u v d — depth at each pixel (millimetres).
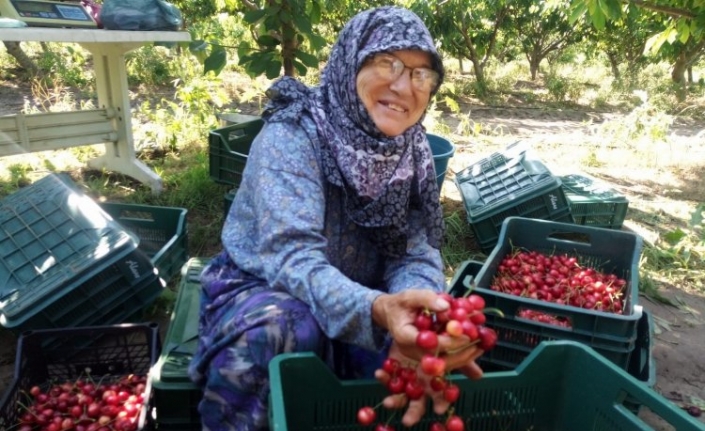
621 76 14141
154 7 3920
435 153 4297
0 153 4074
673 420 1465
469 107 10539
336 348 1896
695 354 2891
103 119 4504
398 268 1999
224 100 6766
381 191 1872
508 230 3219
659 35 6359
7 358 2566
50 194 2752
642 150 6695
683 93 12281
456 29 12234
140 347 2457
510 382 1705
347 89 1803
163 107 7996
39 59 10039
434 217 2082
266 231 1741
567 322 2600
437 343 1330
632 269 2746
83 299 2398
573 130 8758
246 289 1847
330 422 1616
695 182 5785
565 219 3652
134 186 4613
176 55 10773
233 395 1720
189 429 1965
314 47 3648
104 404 2117
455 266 3680
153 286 2602
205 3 12594
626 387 1576
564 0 9164
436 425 1558
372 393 1615
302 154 1793
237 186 3777
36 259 2469
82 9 3783
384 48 1696
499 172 4039
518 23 14398
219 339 1748
